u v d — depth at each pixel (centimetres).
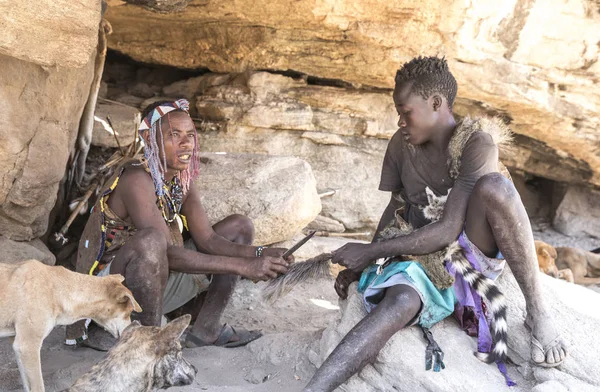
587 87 845
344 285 439
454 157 398
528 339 397
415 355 383
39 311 363
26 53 415
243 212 638
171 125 445
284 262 434
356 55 792
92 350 458
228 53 823
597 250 944
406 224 431
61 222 646
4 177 506
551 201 1107
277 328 552
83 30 425
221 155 710
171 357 342
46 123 519
